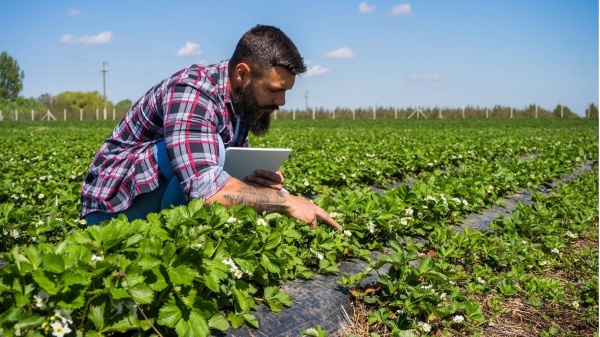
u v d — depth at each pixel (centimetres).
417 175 1044
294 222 421
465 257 515
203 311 300
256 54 367
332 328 371
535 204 752
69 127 3859
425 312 388
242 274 347
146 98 391
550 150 1413
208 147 364
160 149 384
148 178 384
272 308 358
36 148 1332
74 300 256
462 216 650
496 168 905
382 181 905
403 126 3819
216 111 377
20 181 725
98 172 402
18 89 9812
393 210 496
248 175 392
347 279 412
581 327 417
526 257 527
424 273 386
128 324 275
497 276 485
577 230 652
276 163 396
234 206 366
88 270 269
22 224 438
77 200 592
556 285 473
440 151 1190
